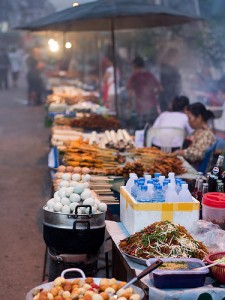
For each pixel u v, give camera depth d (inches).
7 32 986.1
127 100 464.4
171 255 132.6
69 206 150.7
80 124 332.8
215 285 125.2
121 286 124.0
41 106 800.9
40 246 244.4
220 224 153.6
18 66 1047.6
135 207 147.1
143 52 535.2
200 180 180.2
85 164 221.0
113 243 162.6
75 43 694.5
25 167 409.1
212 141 263.7
